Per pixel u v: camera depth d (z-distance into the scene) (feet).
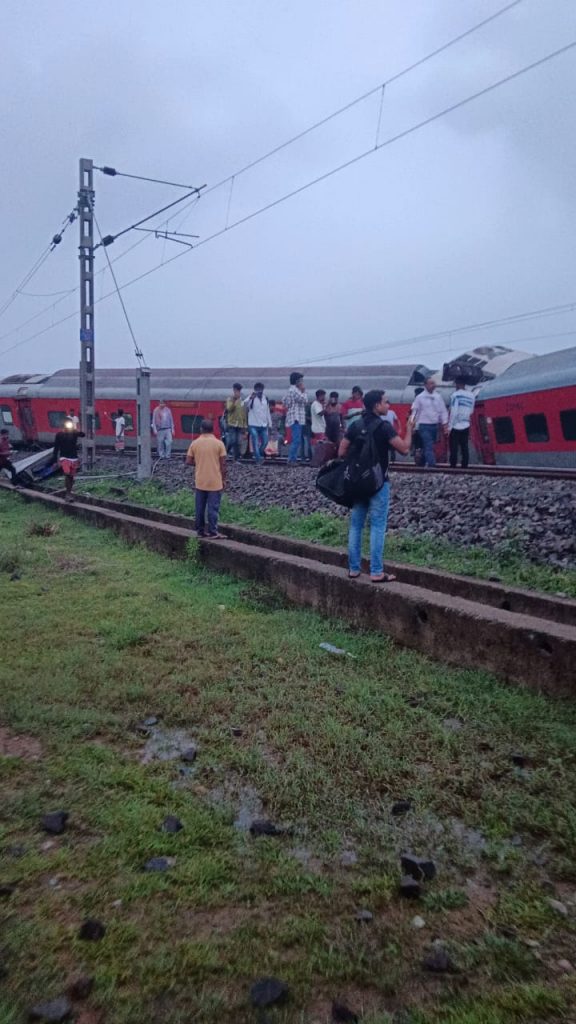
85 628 19.11
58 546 33.04
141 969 7.27
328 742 12.30
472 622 15.74
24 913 8.09
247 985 7.14
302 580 21.54
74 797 10.51
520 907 8.31
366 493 19.36
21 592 23.27
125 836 9.53
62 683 14.80
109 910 8.16
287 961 7.46
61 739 12.37
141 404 54.29
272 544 30.40
